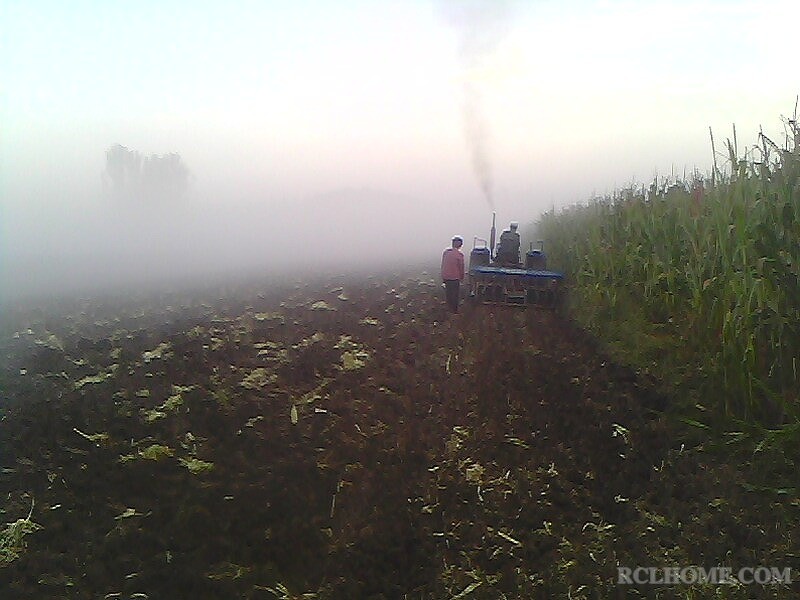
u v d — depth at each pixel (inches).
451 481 239.3
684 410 269.6
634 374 317.1
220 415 283.1
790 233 231.0
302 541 211.6
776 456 217.8
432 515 221.6
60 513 218.5
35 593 184.2
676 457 241.1
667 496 220.1
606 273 412.8
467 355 366.0
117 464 244.4
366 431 277.9
